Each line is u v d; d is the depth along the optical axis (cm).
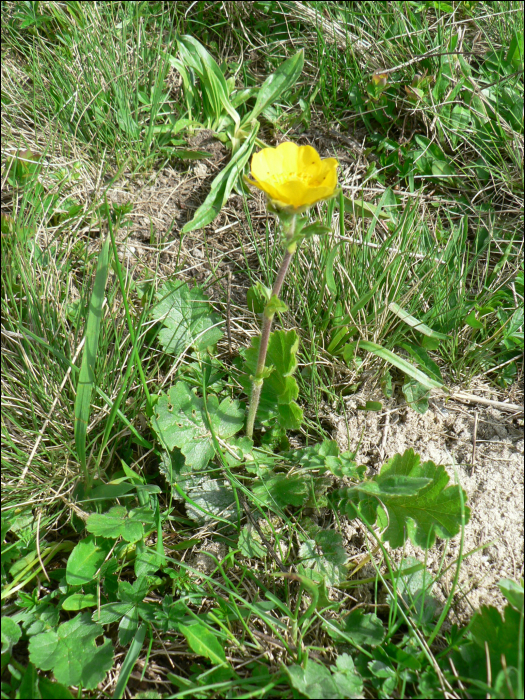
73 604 29
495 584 31
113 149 43
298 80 48
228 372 36
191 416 33
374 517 31
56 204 40
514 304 39
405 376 37
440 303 38
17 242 35
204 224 39
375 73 46
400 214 43
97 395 33
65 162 42
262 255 41
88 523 30
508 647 27
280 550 31
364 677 28
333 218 40
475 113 46
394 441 35
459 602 30
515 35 47
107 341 33
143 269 39
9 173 40
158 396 33
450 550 31
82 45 45
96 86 44
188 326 36
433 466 31
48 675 28
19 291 35
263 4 51
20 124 44
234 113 43
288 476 33
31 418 33
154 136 44
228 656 29
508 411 36
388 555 32
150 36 49
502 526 32
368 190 44
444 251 40
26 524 31
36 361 33
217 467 33
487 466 34
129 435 34
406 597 30
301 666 28
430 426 35
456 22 49
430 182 45
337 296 38
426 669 28
